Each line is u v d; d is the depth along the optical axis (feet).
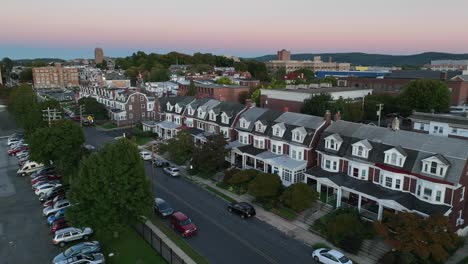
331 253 107.65
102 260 107.76
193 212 146.30
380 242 116.78
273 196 150.51
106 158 116.57
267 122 190.90
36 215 146.82
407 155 130.82
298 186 137.69
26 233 131.34
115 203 112.88
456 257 110.63
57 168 187.01
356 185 136.87
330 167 153.89
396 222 106.01
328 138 156.04
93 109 346.54
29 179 192.13
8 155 240.73
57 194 160.15
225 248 117.70
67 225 130.11
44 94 566.77
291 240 123.54
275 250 116.88
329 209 141.69
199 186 176.96
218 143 183.93
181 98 282.97
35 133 177.78
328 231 123.03
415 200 122.21
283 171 163.43
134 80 604.08
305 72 629.10
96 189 111.45
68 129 180.45
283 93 283.79
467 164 119.24
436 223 101.50
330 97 256.32
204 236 126.11
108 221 112.37
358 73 633.61
